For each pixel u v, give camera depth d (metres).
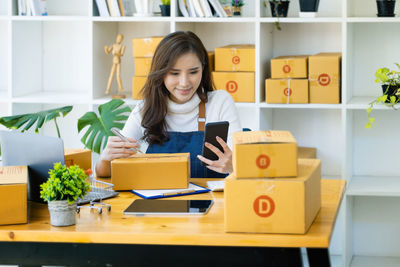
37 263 1.71
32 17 3.58
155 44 3.47
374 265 3.61
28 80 3.85
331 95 3.32
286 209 1.59
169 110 2.54
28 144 1.99
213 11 3.53
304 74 3.34
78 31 3.97
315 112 3.76
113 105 3.13
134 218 1.81
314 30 3.69
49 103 3.86
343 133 3.35
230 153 2.18
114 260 1.68
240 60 3.43
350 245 3.64
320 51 3.71
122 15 3.56
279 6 3.39
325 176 3.73
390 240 3.79
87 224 1.75
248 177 1.61
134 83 3.52
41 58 4.02
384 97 3.23
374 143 3.73
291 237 1.58
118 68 3.67
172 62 2.36
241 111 3.87
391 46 3.61
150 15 3.56
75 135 4.06
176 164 2.13
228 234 1.61
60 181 1.72
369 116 3.71
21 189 1.76
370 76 3.66
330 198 1.97
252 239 1.60
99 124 3.05
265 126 3.59
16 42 3.66
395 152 3.71
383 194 3.31
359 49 3.66
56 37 4.00
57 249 1.70
